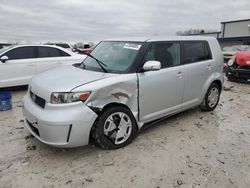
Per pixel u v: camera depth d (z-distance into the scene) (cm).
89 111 327
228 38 3403
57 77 372
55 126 311
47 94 328
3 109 555
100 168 320
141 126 400
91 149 367
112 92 349
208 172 317
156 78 404
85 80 346
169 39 448
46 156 347
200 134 434
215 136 429
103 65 405
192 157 354
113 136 362
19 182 290
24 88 791
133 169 319
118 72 379
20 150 363
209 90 535
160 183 293
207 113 552
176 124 478
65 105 317
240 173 318
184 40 475
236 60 953
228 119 518
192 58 482
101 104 339
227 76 1004
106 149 363
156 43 422
